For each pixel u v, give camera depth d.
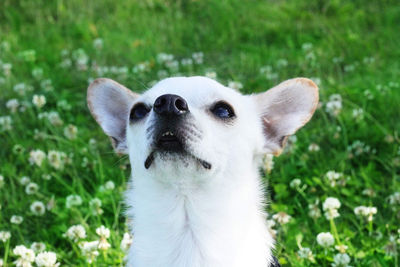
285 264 1.08
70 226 1.17
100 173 1.27
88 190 1.28
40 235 1.17
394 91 1.51
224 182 0.93
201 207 0.93
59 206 1.22
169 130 0.89
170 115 0.89
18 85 1.54
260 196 0.99
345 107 1.46
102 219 1.19
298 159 1.33
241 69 1.67
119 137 1.06
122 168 1.27
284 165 1.30
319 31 1.96
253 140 0.98
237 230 0.94
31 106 1.51
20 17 2.04
